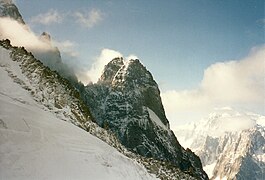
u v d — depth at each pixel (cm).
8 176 3466
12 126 4194
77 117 6100
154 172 6100
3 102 4694
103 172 4450
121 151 6084
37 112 4975
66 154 4291
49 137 4434
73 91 7312
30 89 5747
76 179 3966
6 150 3775
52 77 6725
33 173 3678
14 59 6353
